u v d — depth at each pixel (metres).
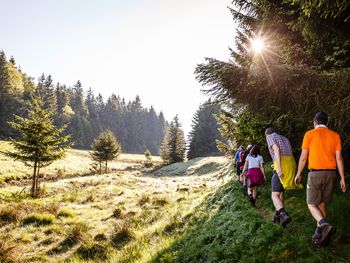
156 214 13.78
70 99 161.00
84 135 131.38
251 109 6.34
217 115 16.28
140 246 10.29
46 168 46.34
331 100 5.48
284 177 5.80
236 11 9.55
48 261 10.15
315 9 5.32
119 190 24.98
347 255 4.60
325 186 4.71
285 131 9.34
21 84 131.62
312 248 4.86
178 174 51.03
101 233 12.09
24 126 24.34
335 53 6.10
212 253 6.59
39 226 13.66
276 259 5.03
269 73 5.31
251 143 12.01
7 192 24.84
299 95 5.52
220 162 50.34
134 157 101.69
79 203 19.83
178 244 8.74
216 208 10.39
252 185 8.52
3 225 13.78
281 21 6.95
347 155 8.05
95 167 52.56
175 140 70.12
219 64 5.80
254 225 6.55
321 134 4.80
